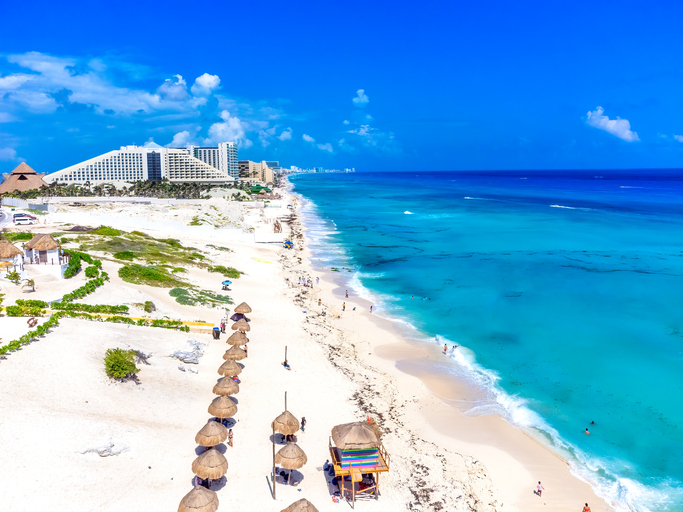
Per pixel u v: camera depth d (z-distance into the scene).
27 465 25.25
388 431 34.59
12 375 31.61
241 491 27.05
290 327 52.88
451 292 69.25
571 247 102.06
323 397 38.31
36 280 53.19
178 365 39.91
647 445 33.94
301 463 27.80
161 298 55.22
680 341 51.25
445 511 27.16
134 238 85.75
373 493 28.05
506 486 29.77
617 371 44.69
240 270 76.06
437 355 48.06
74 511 23.44
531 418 37.09
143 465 27.75
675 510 27.95
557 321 57.34
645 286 71.62
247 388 38.56
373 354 48.19
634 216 154.75
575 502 28.56
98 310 45.75
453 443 33.94
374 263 88.69
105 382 33.62
